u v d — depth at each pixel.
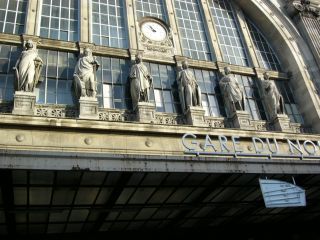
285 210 14.30
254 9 19.81
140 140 13.14
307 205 14.19
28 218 11.46
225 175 10.78
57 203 10.80
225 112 16.34
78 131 12.42
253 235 15.66
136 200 11.53
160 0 18.59
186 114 15.09
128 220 12.95
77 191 10.31
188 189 11.31
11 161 8.50
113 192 10.63
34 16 15.19
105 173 9.58
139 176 10.08
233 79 16.45
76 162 9.07
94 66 14.38
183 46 17.69
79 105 13.30
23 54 13.30
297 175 11.67
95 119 12.62
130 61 15.80
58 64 14.59
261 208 13.62
